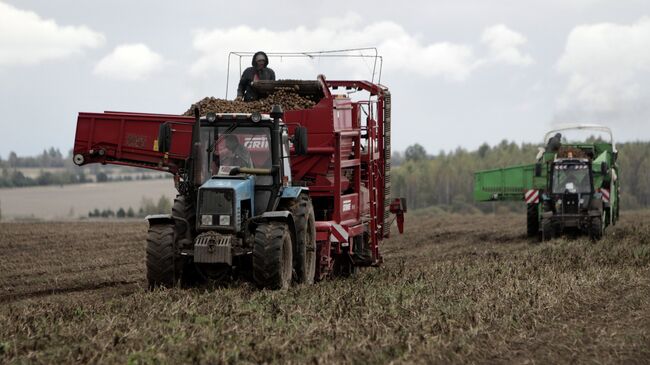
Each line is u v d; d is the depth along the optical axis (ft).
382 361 73.56
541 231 247.50
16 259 188.24
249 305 97.86
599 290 118.83
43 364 72.02
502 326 89.45
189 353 74.02
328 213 141.69
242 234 117.39
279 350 75.51
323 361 72.13
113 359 72.95
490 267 147.74
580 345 83.41
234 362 72.23
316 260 135.54
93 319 88.02
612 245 198.59
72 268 170.60
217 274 116.26
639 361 77.66
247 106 139.64
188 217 119.14
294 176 139.23
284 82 144.97
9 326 86.84
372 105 156.46
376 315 92.22
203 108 139.54
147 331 81.76
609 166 248.32
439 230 302.45
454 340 81.82
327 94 139.64
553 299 105.91
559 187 232.53
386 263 180.75
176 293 108.06
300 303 98.99
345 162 141.90
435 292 111.45
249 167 122.31
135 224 334.85
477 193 276.00
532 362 76.38
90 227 310.65
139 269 168.14
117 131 141.79
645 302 109.09
